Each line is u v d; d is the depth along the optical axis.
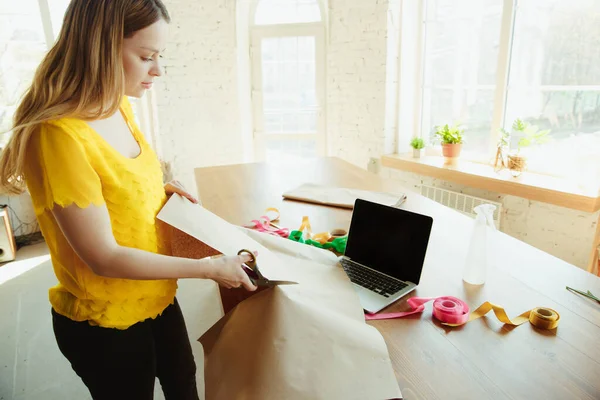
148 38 0.81
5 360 2.03
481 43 3.01
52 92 0.77
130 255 0.80
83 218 0.76
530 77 2.77
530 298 1.11
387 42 3.33
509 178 2.67
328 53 3.77
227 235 1.04
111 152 0.85
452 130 3.07
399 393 0.75
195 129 3.86
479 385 0.81
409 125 3.62
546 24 2.61
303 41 3.89
